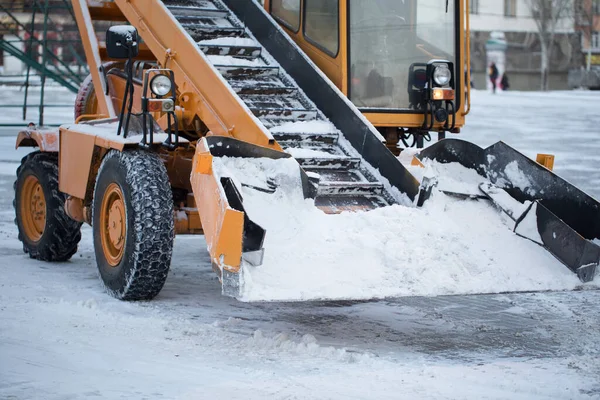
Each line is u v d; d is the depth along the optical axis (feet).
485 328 20.11
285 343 17.78
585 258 19.44
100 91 27.81
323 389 14.99
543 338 19.24
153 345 17.71
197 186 18.78
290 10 26.22
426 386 15.37
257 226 17.35
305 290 17.33
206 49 24.16
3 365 16.11
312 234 18.92
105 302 21.40
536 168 21.44
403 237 19.27
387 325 20.35
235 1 26.35
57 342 17.74
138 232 20.72
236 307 21.71
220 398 14.39
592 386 15.67
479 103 128.47
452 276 18.70
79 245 30.63
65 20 94.12
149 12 25.08
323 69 24.89
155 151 22.54
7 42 69.46
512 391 15.25
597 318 21.17
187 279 25.11
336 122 22.90
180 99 22.97
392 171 21.49
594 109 114.83
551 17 199.52
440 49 25.64
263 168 19.83
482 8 208.44
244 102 22.93
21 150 60.08
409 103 25.17
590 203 20.59
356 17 24.45
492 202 21.22
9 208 38.45
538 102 131.75
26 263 26.91
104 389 14.78
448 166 22.50
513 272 19.35
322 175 21.56
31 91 120.67
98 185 22.57
